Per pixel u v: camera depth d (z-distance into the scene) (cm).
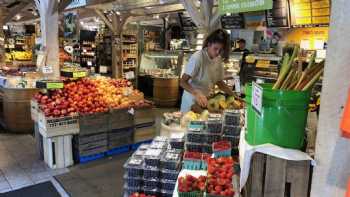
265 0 174
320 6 416
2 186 317
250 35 679
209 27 481
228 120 192
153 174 198
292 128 111
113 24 911
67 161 374
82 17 1048
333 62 100
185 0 480
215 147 180
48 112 354
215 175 156
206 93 292
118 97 438
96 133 396
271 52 541
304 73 117
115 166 378
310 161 108
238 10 192
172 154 202
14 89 491
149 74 894
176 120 266
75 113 372
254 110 119
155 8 829
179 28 947
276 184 113
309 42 491
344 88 98
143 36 1016
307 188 110
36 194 302
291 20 457
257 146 115
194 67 277
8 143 457
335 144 102
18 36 1192
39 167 370
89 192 308
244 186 125
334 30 98
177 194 151
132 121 433
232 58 580
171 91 757
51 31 543
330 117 102
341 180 102
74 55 1045
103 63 985
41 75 542
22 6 1005
